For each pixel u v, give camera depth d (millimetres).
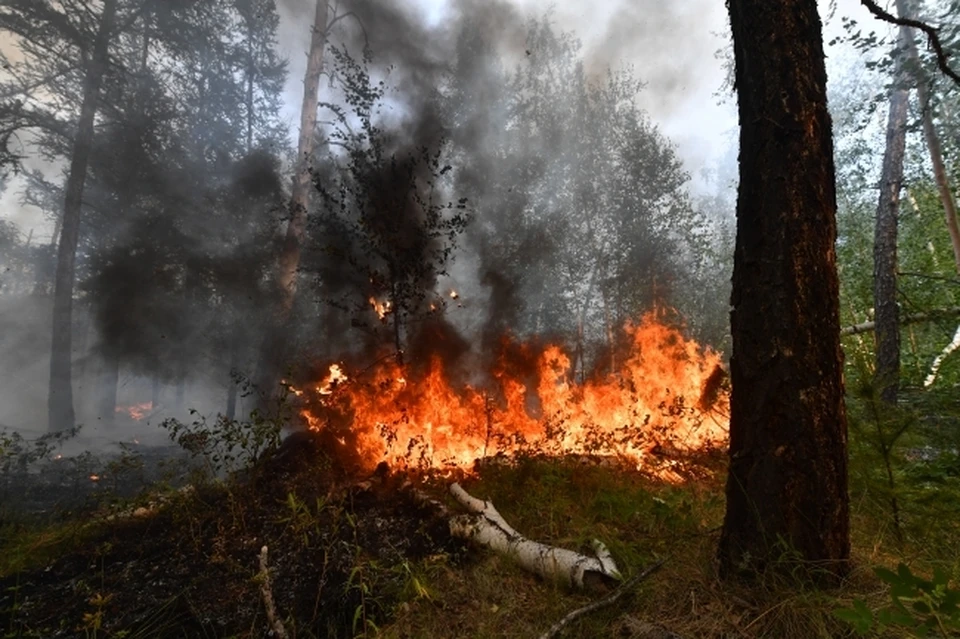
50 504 5371
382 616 2729
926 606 1771
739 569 2564
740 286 2729
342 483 4320
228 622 2732
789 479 2500
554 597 2746
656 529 3395
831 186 2646
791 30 2648
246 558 3273
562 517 3680
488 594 2859
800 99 2605
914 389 7410
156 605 2881
